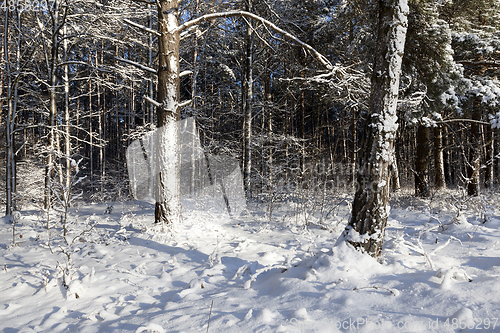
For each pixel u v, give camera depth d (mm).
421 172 11742
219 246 4930
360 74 5801
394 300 2465
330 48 13961
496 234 4645
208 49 15281
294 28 11492
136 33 10984
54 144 9656
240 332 2137
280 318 2318
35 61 11438
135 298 3119
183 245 5086
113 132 25359
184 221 6422
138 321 2486
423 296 2439
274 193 7812
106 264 4281
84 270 4055
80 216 8906
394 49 3475
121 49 16078
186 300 2920
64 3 9477
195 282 3393
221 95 19344
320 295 2686
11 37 10953
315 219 6691
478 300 2264
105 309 2924
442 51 9164
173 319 2451
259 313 2338
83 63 9633
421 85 9875
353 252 3359
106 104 23969
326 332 2082
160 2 6199
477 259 3414
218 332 2174
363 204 3455
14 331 2592
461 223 5312
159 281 3605
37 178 14086
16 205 11203
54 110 9828
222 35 13250
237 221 7203
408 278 2838
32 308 3039
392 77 3480
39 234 6238
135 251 4883
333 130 23328
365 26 9539
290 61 13297
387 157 3441
